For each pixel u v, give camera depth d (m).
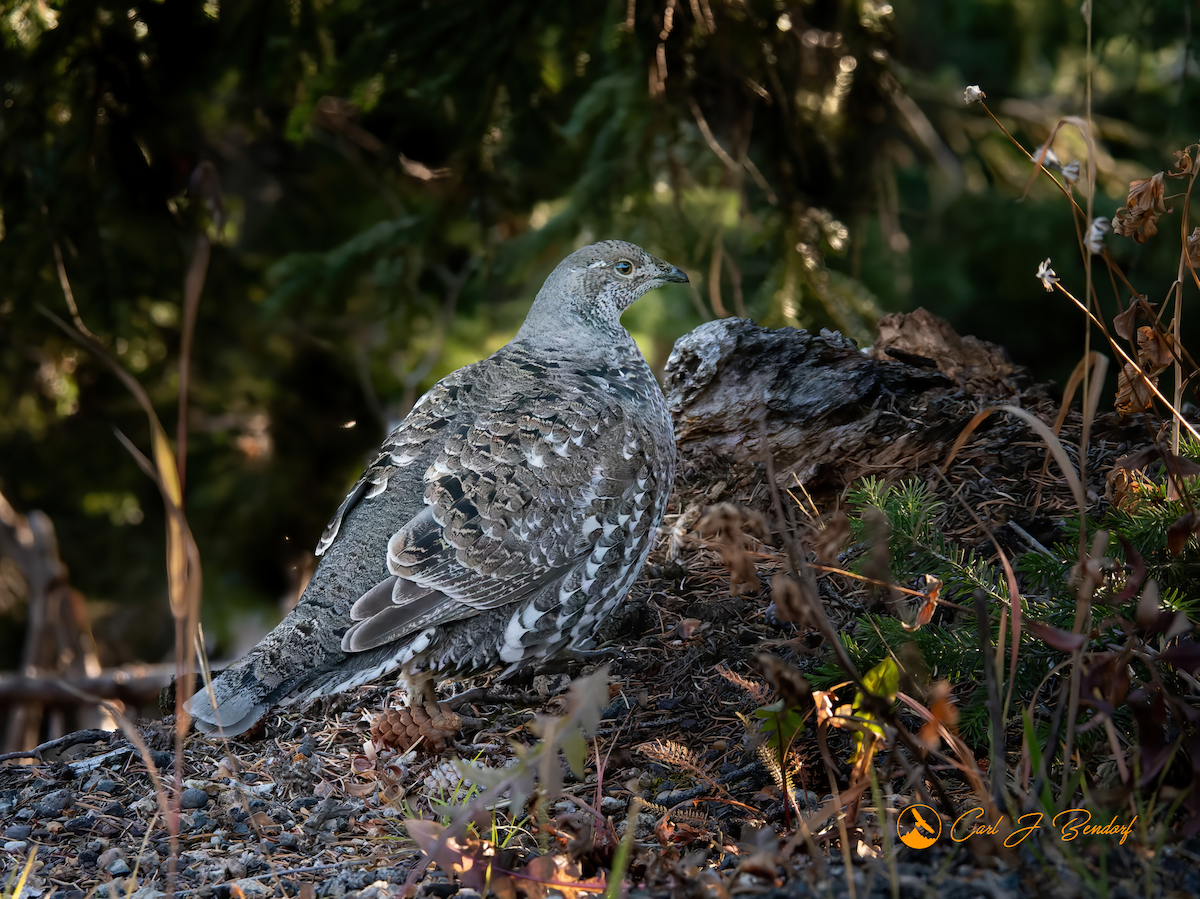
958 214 19.80
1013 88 22.47
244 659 6.37
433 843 5.04
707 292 15.84
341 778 6.77
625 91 12.85
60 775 6.88
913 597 6.32
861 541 6.16
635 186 13.53
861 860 5.09
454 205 14.87
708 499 8.90
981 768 5.90
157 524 19.28
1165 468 6.06
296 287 14.81
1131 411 6.07
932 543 6.22
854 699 5.63
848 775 6.04
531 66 12.29
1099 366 5.02
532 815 5.89
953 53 22.67
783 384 9.25
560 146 13.38
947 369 9.75
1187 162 5.78
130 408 16.61
